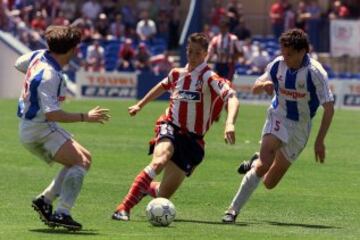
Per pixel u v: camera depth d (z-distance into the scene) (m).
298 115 29.06
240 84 90.75
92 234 25.11
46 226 26.38
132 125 62.59
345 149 52.59
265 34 109.12
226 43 71.62
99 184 36.44
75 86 92.56
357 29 100.44
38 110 25.20
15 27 98.75
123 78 91.88
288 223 28.98
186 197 33.91
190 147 28.94
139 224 27.31
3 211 29.33
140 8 111.12
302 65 28.47
